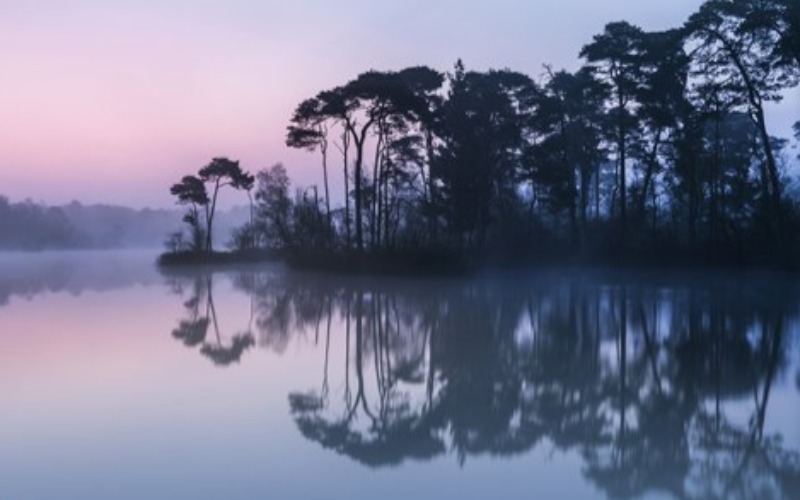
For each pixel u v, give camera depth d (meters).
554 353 17.80
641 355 17.34
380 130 49.97
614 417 11.73
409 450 10.03
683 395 13.20
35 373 15.59
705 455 9.72
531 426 11.27
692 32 37.62
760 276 36.22
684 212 48.09
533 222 53.78
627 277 42.25
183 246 88.62
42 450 10.01
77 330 23.23
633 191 50.31
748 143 47.44
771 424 11.21
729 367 15.74
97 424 11.38
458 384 14.44
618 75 45.94
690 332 20.83
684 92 42.69
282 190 80.12
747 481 8.63
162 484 8.66
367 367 16.38
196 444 10.28
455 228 48.25
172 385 14.37
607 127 48.25
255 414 12.05
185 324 24.88
